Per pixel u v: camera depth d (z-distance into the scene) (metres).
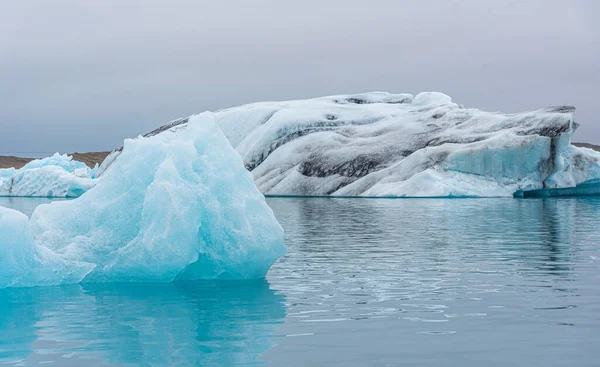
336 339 7.61
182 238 11.63
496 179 50.03
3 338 7.75
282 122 69.19
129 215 12.41
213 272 12.42
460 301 9.93
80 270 11.84
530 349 7.13
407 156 56.84
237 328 8.20
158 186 11.88
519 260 14.62
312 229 23.23
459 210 33.19
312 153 63.22
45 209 12.93
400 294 10.59
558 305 9.55
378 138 62.66
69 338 7.72
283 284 11.72
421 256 15.52
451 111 63.19
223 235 12.05
